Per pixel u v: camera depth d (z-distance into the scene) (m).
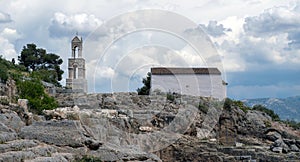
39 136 30.44
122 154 30.78
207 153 58.25
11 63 88.94
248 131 76.88
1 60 81.25
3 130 29.86
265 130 77.50
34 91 58.31
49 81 89.94
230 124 73.62
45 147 28.33
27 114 35.12
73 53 70.69
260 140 75.75
